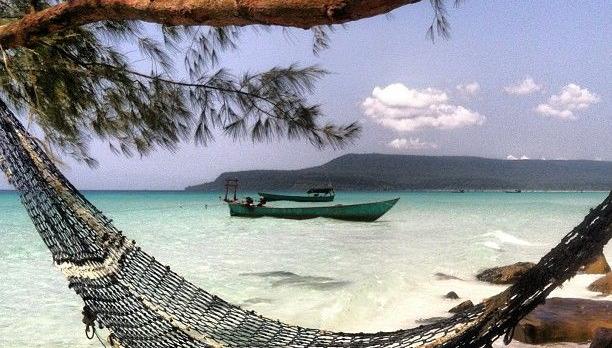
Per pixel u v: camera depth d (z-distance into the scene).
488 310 2.63
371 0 1.58
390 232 26.22
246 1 1.85
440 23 2.97
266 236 24.42
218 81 4.57
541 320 6.30
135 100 4.81
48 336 7.80
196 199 98.44
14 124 3.62
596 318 6.40
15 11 4.32
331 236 24.33
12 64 4.17
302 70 4.40
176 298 3.50
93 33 4.66
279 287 11.61
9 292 11.05
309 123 4.44
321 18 1.71
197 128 4.71
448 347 2.69
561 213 44.03
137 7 2.24
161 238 23.56
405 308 9.05
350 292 10.38
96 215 3.51
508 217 38.59
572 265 2.47
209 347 3.25
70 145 4.84
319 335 3.44
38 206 3.55
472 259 15.65
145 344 3.40
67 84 4.55
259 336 3.41
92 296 3.47
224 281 12.45
